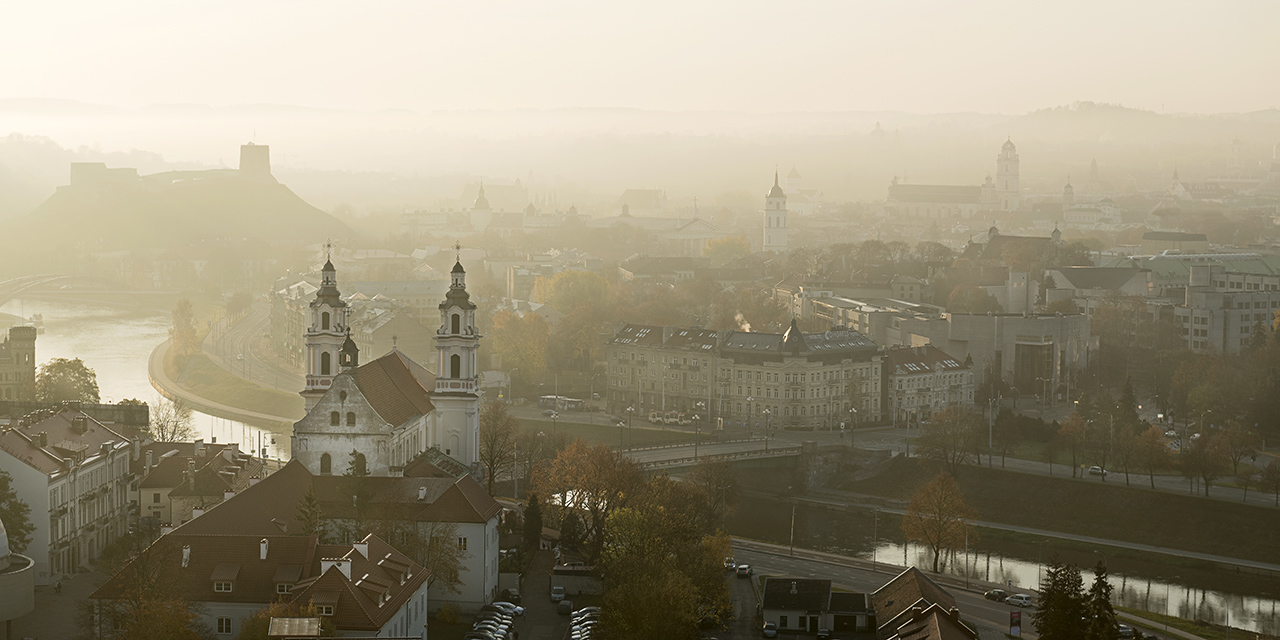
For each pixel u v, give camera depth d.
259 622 198.00
